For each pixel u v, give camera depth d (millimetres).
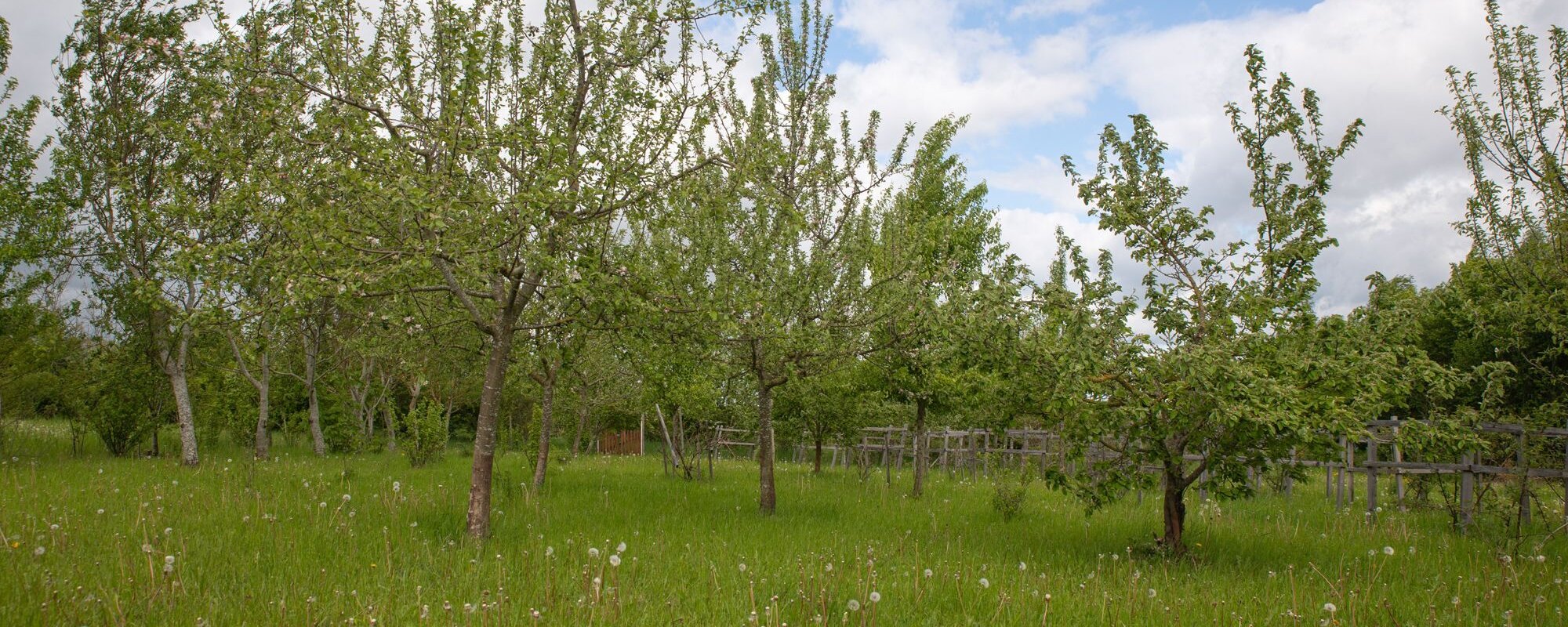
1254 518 10633
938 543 8148
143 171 13984
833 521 9547
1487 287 9555
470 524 7523
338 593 5305
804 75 11148
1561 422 9664
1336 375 6891
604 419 26594
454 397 25828
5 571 5352
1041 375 7355
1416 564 7516
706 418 15195
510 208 6844
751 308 8852
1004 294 7363
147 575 5531
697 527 8570
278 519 7805
